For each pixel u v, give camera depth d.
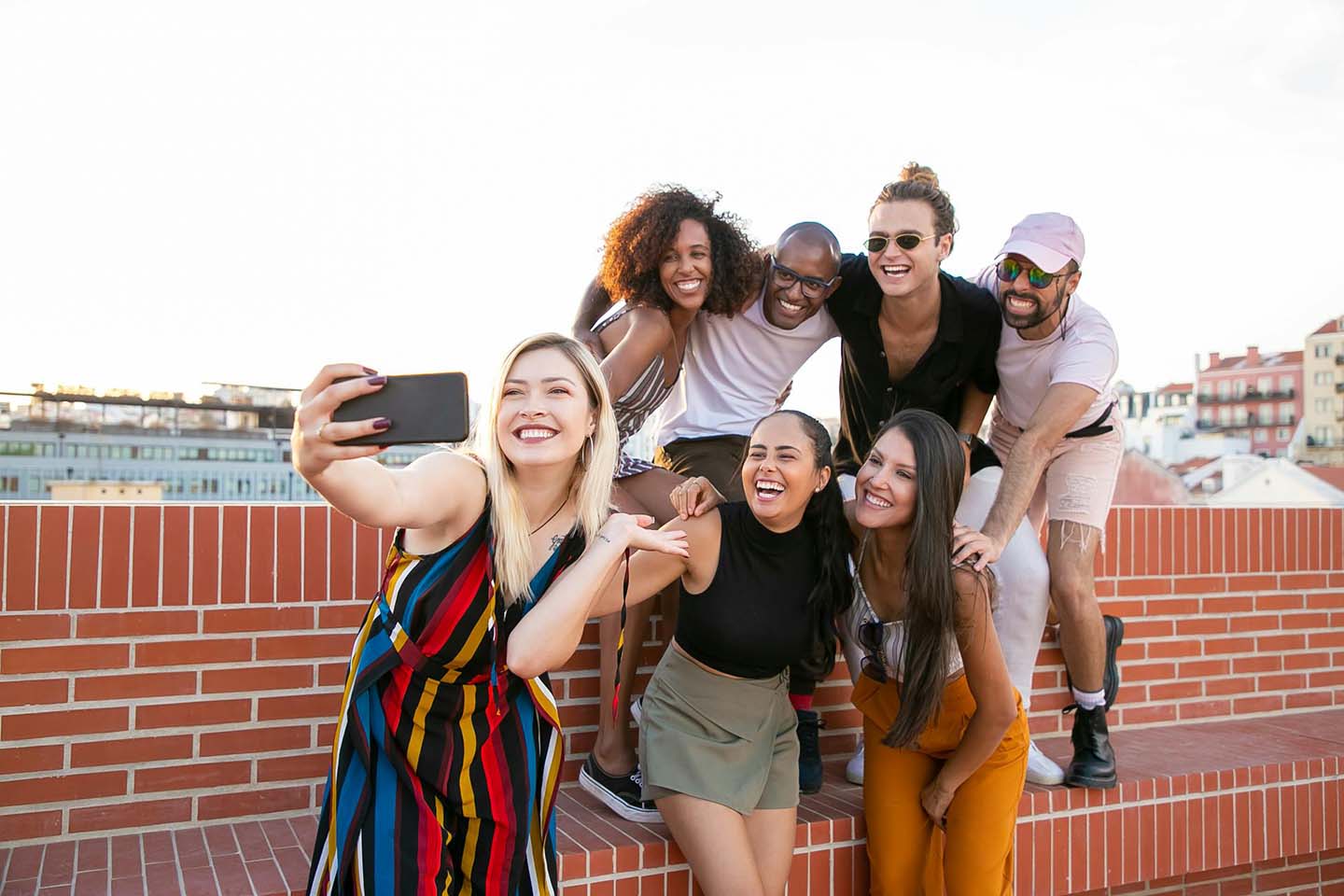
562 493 2.09
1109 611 4.10
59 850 2.65
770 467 2.52
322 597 2.98
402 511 1.78
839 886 2.93
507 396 1.96
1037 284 3.09
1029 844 3.20
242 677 2.90
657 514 3.04
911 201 3.15
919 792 2.84
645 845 2.67
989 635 2.58
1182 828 3.45
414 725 1.91
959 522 3.34
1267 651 4.43
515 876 1.95
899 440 2.58
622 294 3.26
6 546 2.69
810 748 3.21
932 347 3.35
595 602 2.20
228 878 2.49
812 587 2.67
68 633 2.73
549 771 2.05
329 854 1.88
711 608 2.61
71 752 2.73
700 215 3.14
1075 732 3.37
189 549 2.85
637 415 3.16
